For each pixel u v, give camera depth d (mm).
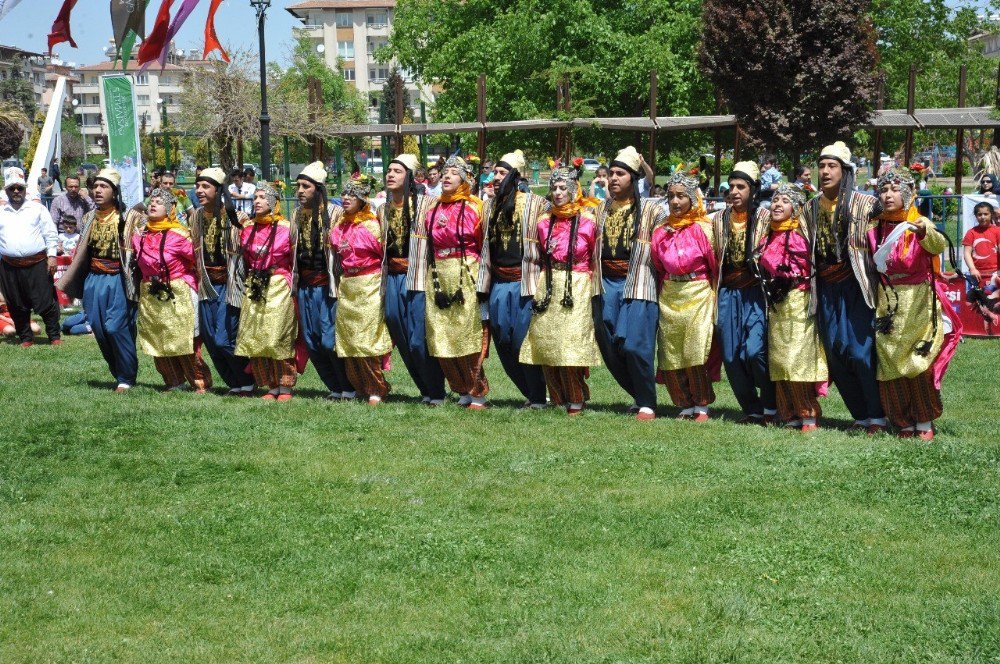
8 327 14078
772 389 8672
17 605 5305
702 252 8555
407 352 9492
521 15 31797
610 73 30750
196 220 10109
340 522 6391
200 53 27406
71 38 13766
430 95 60594
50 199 18406
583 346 8906
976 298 8320
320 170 9609
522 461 7547
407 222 9344
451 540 6074
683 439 8102
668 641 4875
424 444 8070
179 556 5926
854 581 5484
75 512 6625
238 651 4848
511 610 5223
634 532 6152
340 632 5023
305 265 9680
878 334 7984
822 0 21375
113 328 10203
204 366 10453
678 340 8688
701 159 24703
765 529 6164
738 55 21641
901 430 8195
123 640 4949
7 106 32812
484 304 9328
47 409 9383
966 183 31234
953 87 35031
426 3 37281
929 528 6164
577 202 8938
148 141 35625
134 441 8242
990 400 9906
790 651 4777
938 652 4746
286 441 8211
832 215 8094
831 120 21812
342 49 98688
